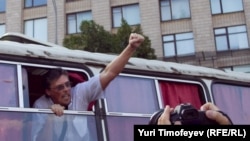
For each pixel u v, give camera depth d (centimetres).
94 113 329
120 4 2206
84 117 319
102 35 1703
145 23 2152
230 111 466
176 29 2120
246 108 488
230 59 2028
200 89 446
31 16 2327
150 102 385
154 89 396
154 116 142
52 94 309
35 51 317
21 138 282
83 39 1694
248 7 2055
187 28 2112
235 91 487
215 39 2080
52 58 327
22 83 300
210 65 2034
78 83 341
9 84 292
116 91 361
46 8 2311
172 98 411
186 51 2089
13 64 300
